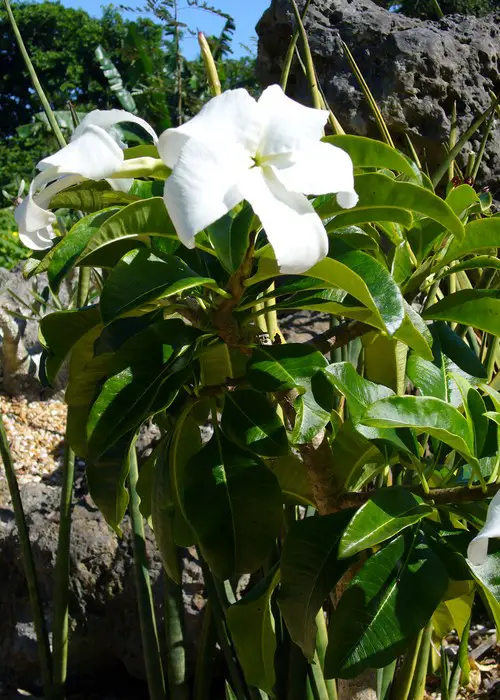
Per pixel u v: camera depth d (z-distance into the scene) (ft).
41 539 3.19
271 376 1.47
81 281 2.40
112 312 1.31
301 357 1.50
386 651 1.37
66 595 2.63
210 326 1.51
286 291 1.45
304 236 1.08
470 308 1.67
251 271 1.46
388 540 1.48
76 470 4.05
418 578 1.42
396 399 1.45
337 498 1.70
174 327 1.49
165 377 1.42
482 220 1.64
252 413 1.56
